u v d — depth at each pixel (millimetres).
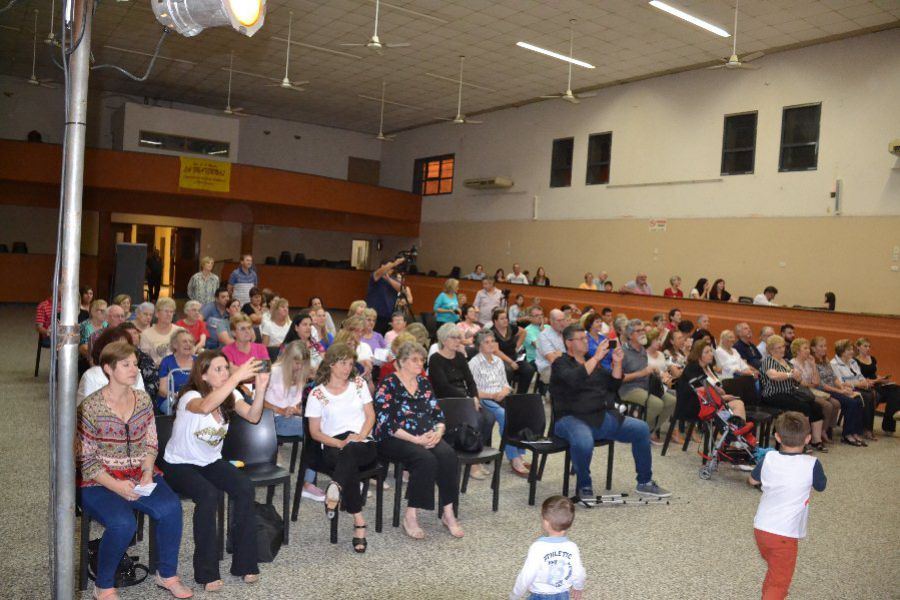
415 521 4535
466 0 11805
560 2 11562
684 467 6605
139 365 5180
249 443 4438
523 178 18703
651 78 15328
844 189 12109
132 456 3525
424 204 22516
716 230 14016
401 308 10242
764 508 3496
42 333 8562
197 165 18281
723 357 8023
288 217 20766
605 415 5590
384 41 14305
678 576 4160
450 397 5578
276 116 22625
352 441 4441
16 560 3756
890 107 11547
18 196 17047
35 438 5941
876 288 11680
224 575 3840
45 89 19422
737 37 12344
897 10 10781
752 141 13508
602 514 5199
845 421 8055
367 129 23906
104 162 17188
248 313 10164
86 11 2625
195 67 17266
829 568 4430
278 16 13242
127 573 3637
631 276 15688
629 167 15805
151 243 21312
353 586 3777
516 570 4086
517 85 16875
